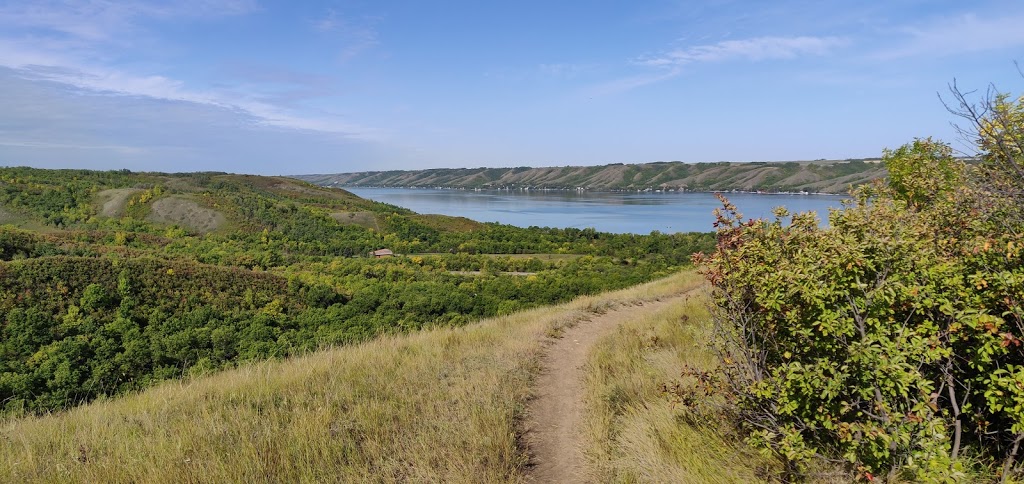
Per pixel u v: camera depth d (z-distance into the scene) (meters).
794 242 3.43
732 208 3.65
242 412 4.87
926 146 5.82
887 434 2.84
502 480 3.69
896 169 5.96
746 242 3.54
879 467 3.07
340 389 5.66
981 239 2.97
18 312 30.23
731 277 3.48
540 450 4.48
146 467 3.71
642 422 4.39
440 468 3.81
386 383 5.99
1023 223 2.98
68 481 3.56
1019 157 3.15
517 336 9.02
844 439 2.91
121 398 7.00
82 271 40.06
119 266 42.78
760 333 3.46
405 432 4.50
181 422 4.69
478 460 3.90
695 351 6.54
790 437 3.13
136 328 31.47
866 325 3.01
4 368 22.00
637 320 10.52
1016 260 2.88
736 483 3.40
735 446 3.85
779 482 3.39
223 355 26.03
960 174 4.39
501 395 5.54
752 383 3.45
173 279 43.47
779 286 3.16
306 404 5.18
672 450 3.87
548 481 3.92
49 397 18.70
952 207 3.61
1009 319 2.85
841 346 3.01
